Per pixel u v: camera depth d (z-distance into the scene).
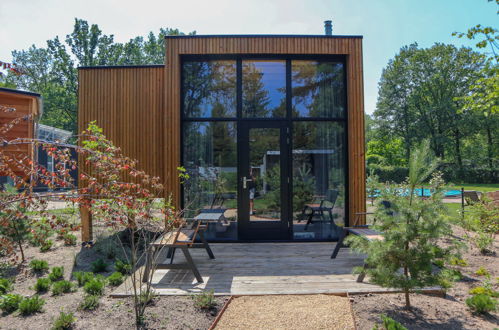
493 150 30.80
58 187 3.20
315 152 6.18
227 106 6.21
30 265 4.68
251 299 3.37
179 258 5.02
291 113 6.16
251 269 4.43
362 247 3.19
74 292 3.75
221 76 6.26
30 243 5.75
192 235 4.57
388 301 3.31
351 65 6.05
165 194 5.92
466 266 4.76
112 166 3.15
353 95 6.03
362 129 6.00
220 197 6.13
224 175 6.16
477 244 5.59
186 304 3.26
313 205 6.14
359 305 3.20
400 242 2.95
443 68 30.56
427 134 31.19
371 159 35.84
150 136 6.24
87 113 6.27
